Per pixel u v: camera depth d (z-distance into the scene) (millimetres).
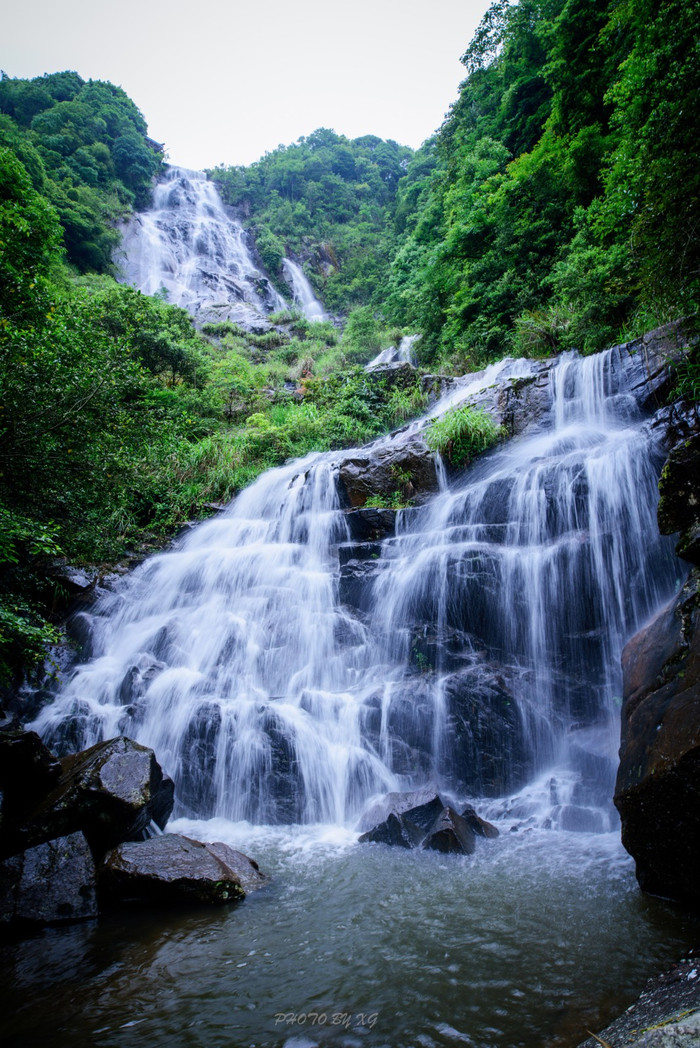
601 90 14406
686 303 5238
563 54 15047
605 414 8453
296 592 8125
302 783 5363
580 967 2592
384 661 6793
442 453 9203
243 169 69438
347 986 2592
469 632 6516
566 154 14484
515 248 15789
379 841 4465
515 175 16047
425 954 2809
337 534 9062
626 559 5996
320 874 3938
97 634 8438
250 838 4820
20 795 4180
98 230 40750
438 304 19844
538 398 9547
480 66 25688
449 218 20766
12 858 3656
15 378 5457
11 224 10164
